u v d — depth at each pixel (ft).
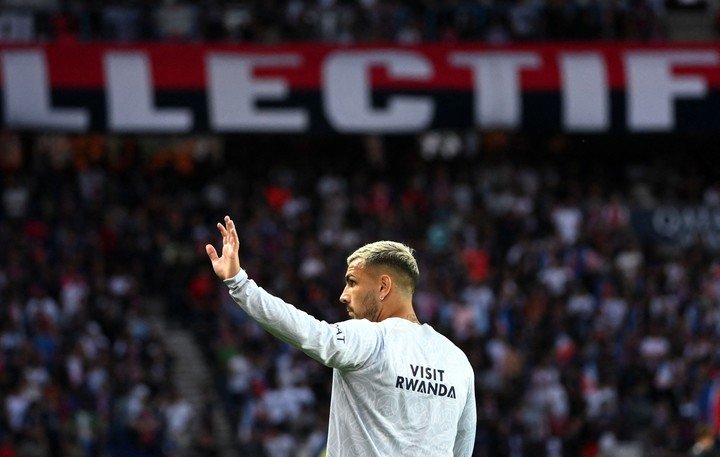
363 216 168.45
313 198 172.04
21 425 119.96
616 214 169.68
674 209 171.32
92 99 160.35
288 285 149.07
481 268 156.35
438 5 184.65
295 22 180.96
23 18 168.76
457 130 169.48
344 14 182.19
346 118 166.91
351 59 168.25
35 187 162.40
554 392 135.13
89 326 136.26
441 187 174.60
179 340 148.05
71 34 170.50
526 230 167.63
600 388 138.10
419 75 168.86
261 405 128.88
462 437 32.83
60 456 118.93
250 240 156.76
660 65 174.29
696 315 150.61
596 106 172.24
